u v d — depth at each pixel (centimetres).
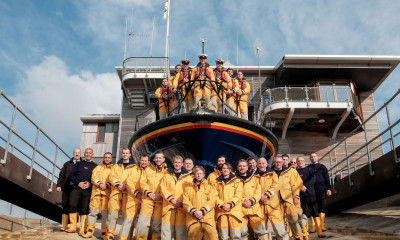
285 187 577
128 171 580
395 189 734
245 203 495
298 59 1534
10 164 700
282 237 513
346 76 1609
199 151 723
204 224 461
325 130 1630
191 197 477
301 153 1589
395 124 632
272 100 1620
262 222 504
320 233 643
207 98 778
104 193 596
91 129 1745
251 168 562
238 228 471
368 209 1188
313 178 690
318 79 1603
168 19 1658
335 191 945
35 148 805
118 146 1617
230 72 897
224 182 498
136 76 1558
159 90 913
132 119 1662
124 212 568
